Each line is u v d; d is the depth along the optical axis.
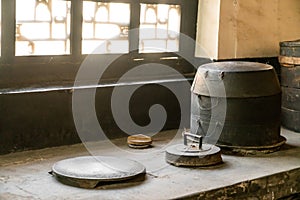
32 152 2.60
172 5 3.31
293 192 2.50
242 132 2.68
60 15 2.82
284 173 2.43
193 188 2.14
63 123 2.71
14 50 2.66
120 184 2.16
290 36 3.67
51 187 2.10
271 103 2.71
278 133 2.81
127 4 3.09
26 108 2.57
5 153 2.54
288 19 3.65
